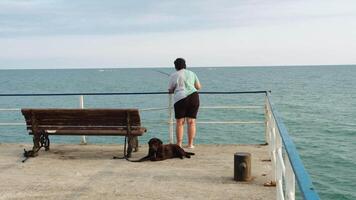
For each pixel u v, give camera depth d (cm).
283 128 392
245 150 823
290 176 305
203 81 13500
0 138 2867
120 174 658
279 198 449
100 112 732
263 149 830
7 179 635
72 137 2717
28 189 587
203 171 673
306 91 8250
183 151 766
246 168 614
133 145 800
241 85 10875
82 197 553
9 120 3881
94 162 736
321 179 1764
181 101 805
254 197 545
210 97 6544
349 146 2553
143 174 657
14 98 6625
